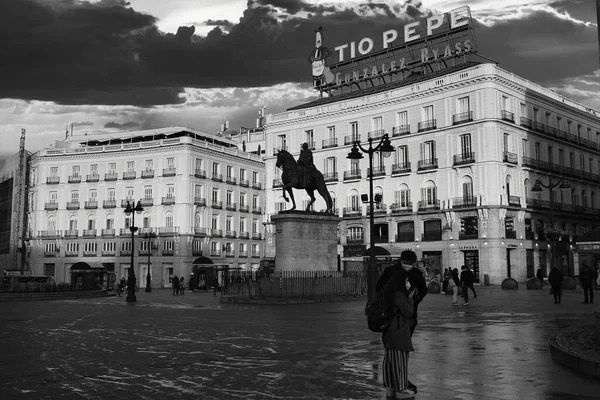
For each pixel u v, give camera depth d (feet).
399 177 204.64
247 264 280.92
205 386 28.32
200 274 217.56
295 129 232.53
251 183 290.97
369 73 231.09
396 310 24.64
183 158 252.83
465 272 83.51
